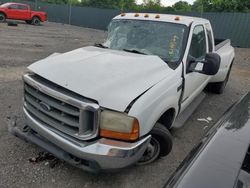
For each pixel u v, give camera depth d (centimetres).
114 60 356
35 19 2625
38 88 313
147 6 4012
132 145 289
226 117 252
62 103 297
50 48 1294
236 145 193
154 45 424
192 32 435
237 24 1970
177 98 381
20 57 1008
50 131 310
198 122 554
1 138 408
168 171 370
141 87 309
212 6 2736
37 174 339
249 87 895
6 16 2434
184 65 398
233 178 163
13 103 543
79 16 3444
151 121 313
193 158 192
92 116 285
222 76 701
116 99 286
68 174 343
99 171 295
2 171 338
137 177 352
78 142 290
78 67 326
